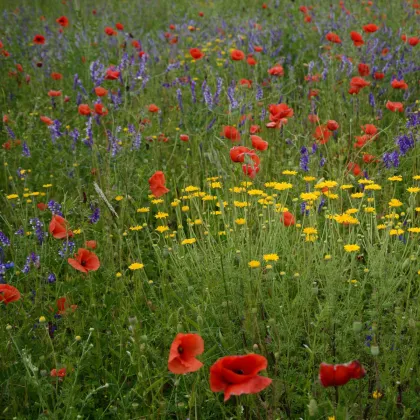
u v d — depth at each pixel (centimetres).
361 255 343
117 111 589
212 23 945
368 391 264
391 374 272
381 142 522
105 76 592
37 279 342
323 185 354
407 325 284
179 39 883
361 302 314
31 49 852
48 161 511
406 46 709
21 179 496
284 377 266
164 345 290
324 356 272
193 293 316
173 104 637
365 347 264
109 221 411
